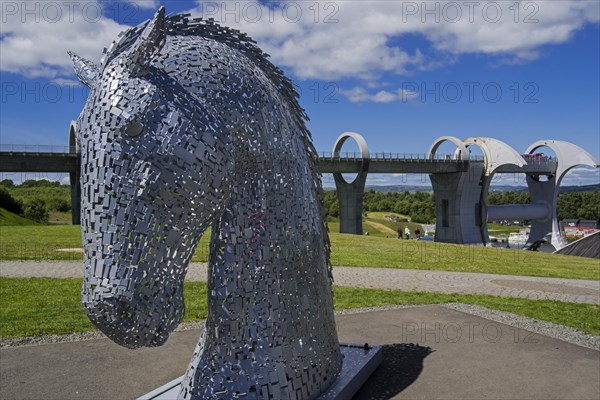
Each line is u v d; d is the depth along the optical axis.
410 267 14.92
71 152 32.28
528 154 45.06
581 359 4.77
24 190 75.56
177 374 4.69
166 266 2.11
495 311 7.39
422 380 4.17
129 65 2.02
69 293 9.55
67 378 4.59
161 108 2.06
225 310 2.54
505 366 4.55
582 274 15.16
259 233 2.58
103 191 1.97
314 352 2.96
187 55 2.28
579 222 55.81
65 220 60.28
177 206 2.11
